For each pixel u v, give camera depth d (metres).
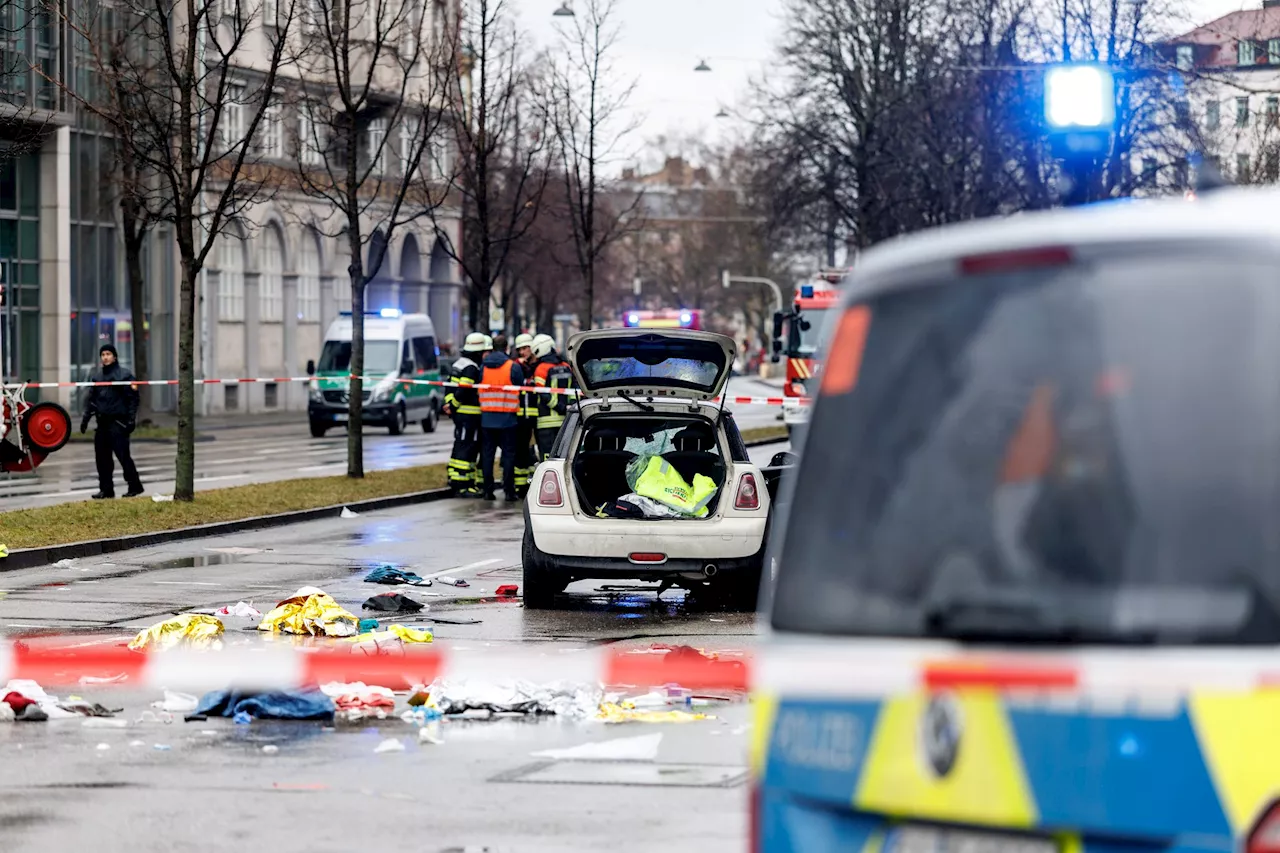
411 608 17.30
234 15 28.12
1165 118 45.38
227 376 67.00
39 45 48.78
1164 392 4.75
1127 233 4.87
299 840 8.67
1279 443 4.59
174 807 9.35
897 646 4.96
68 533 22.84
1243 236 4.74
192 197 27.28
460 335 86.31
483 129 41.62
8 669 11.10
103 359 29.05
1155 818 4.52
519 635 15.66
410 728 11.53
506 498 31.08
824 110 65.50
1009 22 48.84
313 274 72.81
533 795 9.62
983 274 5.06
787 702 5.14
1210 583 4.61
